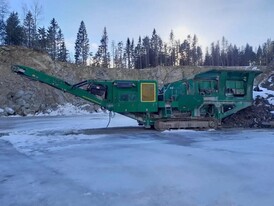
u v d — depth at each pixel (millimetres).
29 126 21469
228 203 5719
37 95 38375
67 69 48844
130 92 17641
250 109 20031
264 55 93250
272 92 22406
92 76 51281
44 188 6727
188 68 60906
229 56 104750
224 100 18922
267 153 10320
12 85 37781
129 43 88062
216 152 10547
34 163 9141
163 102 18000
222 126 19234
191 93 18688
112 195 6230
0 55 42250
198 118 18094
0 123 24219
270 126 18641
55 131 17312
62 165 8844
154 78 58312
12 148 11742
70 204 5742
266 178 7320
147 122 17984
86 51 76750
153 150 11055
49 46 65125
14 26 55250
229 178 7352
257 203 5707
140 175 7695
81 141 13391
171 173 7848
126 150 11117
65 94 41125
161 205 5648
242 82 19516
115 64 85938
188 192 6363
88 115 36000
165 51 92375
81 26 76438
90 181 7223
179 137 14602
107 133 16266
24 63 43656
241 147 11539
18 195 6277
